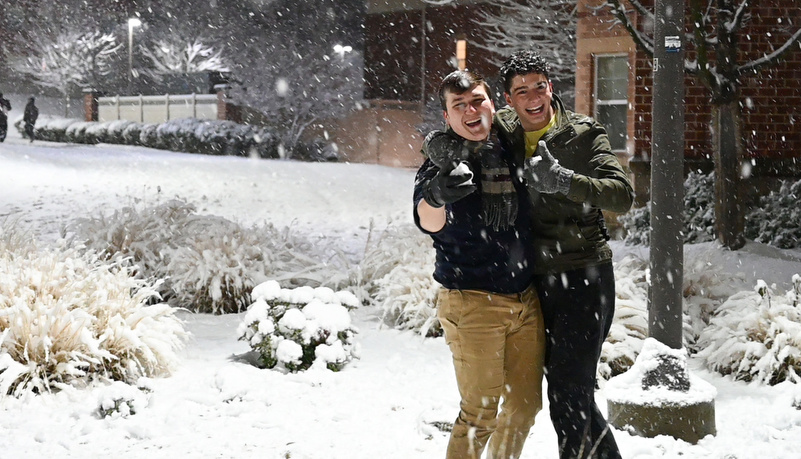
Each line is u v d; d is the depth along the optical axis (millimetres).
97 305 6879
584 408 3988
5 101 31391
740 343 7078
